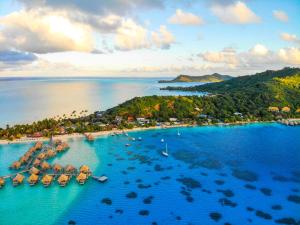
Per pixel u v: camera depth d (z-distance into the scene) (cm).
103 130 18912
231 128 19850
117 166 12312
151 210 8625
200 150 14625
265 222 7925
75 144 15950
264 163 12525
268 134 18012
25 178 11069
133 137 17512
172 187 10156
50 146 15212
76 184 10544
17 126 18275
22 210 8725
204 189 9962
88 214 8450
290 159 13025
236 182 10519
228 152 14200
